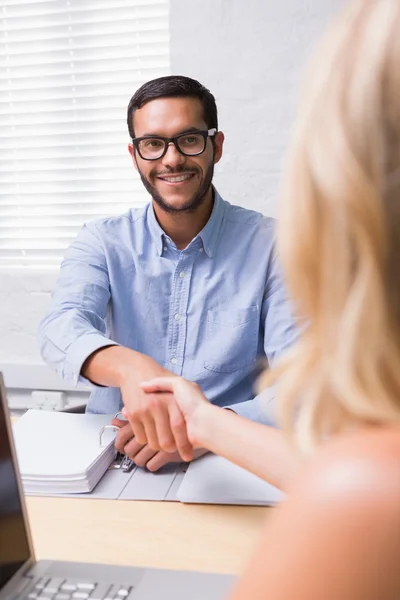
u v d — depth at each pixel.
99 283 1.66
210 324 1.67
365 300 0.37
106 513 1.04
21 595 0.76
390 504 0.30
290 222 0.40
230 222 1.73
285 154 0.41
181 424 1.11
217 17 2.10
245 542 0.94
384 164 0.36
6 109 2.43
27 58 2.39
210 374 1.67
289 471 0.94
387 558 0.29
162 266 1.69
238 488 1.07
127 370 1.27
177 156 1.58
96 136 2.39
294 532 0.31
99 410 1.68
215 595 0.77
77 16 2.32
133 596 0.76
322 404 0.43
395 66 0.35
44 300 2.39
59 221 2.48
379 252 0.36
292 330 1.61
